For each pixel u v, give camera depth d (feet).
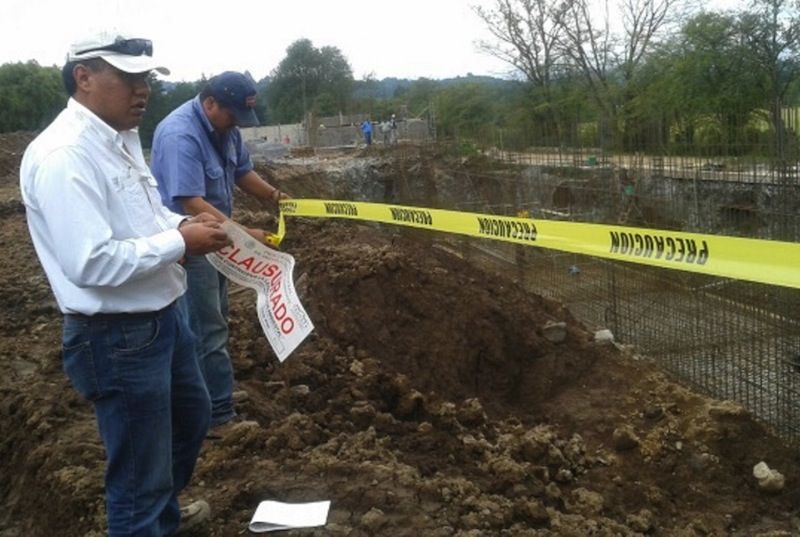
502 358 24.77
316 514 12.30
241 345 20.86
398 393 19.42
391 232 45.11
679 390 21.66
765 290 23.25
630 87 105.19
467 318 25.21
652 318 29.63
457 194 56.08
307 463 13.93
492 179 48.32
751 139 33.06
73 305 9.62
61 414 17.06
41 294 27.96
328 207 26.99
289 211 27.27
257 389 18.60
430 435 16.97
